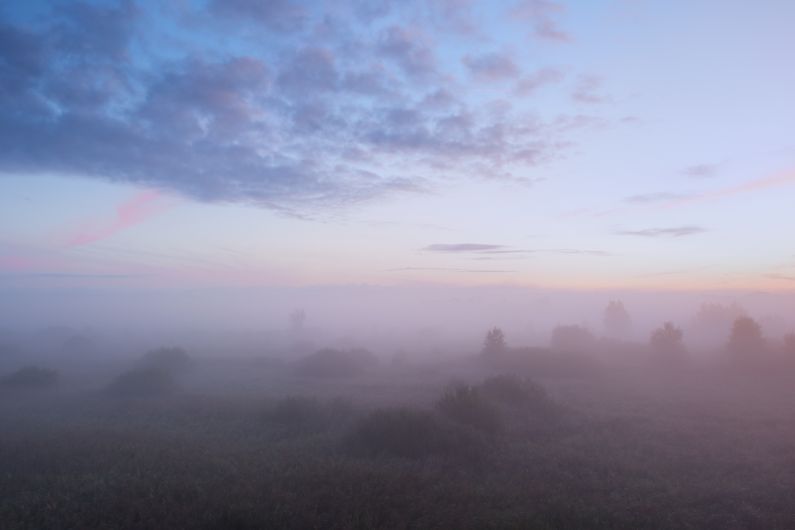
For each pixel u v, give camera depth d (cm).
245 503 910
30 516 894
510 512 912
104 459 1267
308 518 850
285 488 1020
